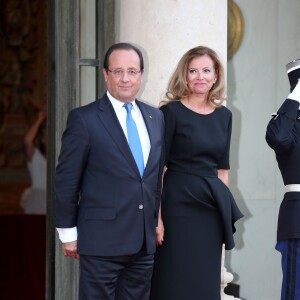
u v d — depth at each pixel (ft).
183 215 42.09
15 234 82.43
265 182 62.39
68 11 49.60
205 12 49.67
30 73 130.41
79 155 38.24
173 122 42.04
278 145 42.32
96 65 50.24
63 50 49.85
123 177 38.42
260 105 62.28
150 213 39.27
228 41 61.00
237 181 61.67
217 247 42.75
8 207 123.85
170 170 42.52
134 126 39.50
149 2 49.14
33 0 130.21
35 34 130.31
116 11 50.37
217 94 42.83
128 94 38.88
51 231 50.24
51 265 50.19
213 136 42.39
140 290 40.01
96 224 38.22
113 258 38.40
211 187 42.04
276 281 62.69
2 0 131.23
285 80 62.90
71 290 49.60
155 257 42.68
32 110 130.00
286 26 62.90
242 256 61.62
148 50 49.16
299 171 42.83
